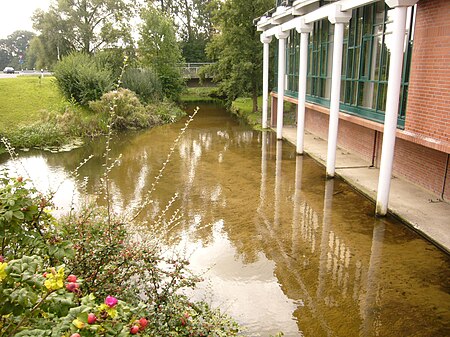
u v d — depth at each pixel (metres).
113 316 1.93
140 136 19.52
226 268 6.50
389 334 4.88
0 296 1.87
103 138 19.19
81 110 23.11
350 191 10.34
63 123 18.97
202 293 5.75
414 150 10.12
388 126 8.04
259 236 7.69
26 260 2.03
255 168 12.76
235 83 25.81
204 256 6.89
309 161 13.68
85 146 17.33
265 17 18.22
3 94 22.95
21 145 16.70
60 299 1.95
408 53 8.41
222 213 8.88
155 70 31.12
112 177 11.91
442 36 7.12
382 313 5.30
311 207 9.20
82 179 11.79
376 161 12.22
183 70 37.66
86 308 1.91
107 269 3.38
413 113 8.12
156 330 3.09
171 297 3.59
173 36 32.34
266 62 20.19
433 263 6.59
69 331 1.91
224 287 5.94
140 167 13.11
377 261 6.68
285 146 16.34
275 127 21.02
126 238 3.85
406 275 6.23
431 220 7.98
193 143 17.31
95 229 3.47
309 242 7.41
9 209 2.51
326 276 6.23
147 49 31.53
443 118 7.18
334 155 11.31
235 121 24.16
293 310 5.38
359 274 6.28
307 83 16.61
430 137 7.59
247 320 5.16
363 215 8.68
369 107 10.80
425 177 9.73
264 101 20.61
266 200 9.71
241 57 25.12
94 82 23.72
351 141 14.10
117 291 3.31
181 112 27.34
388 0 7.65
